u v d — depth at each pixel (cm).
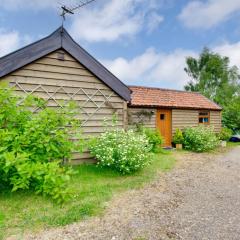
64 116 676
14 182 495
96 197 559
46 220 439
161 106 1392
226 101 2959
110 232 408
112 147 781
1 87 618
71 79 849
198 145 1342
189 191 627
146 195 589
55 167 509
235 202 551
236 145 1680
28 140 545
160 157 1104
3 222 429
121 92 946
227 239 393
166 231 415
